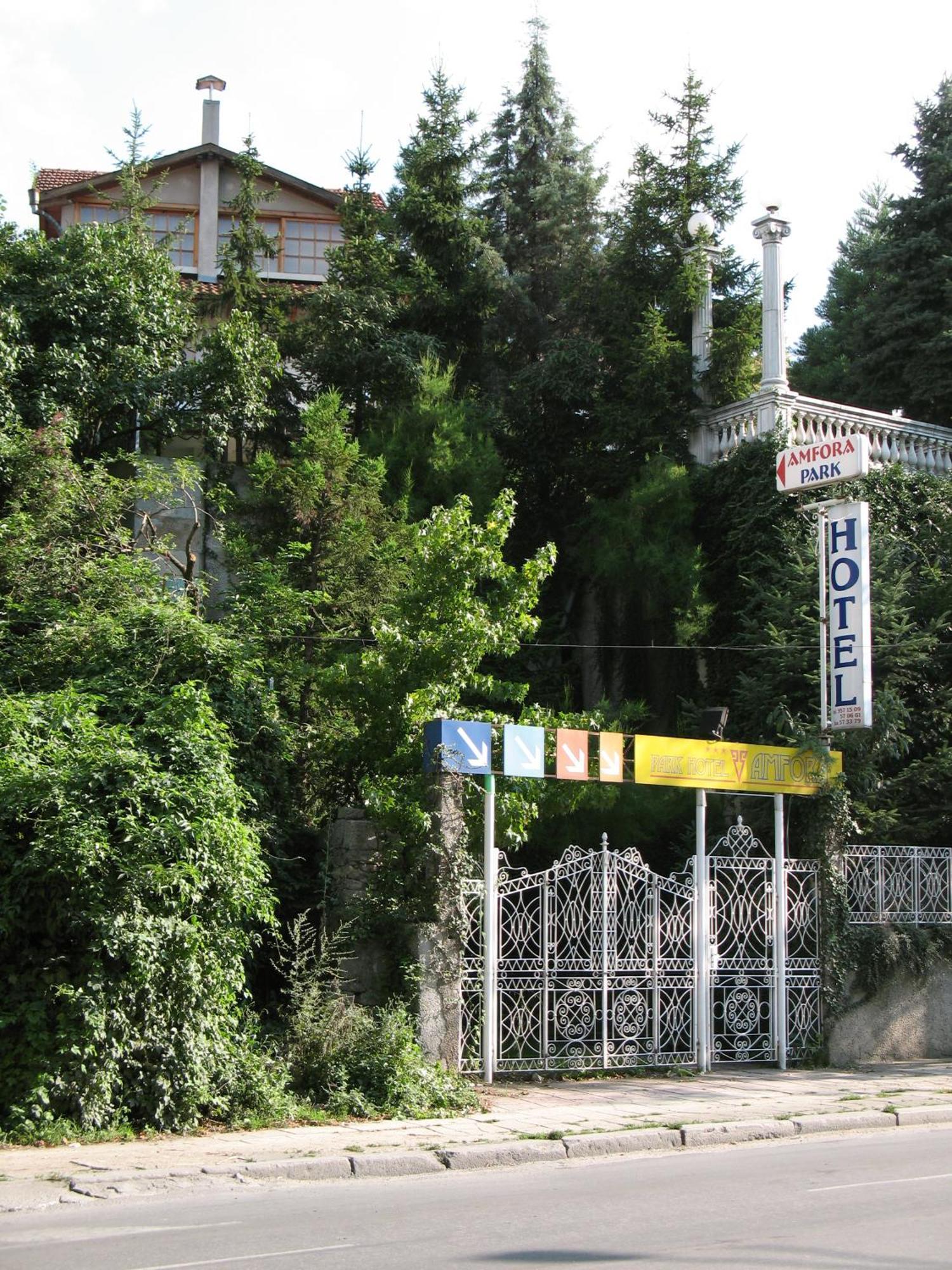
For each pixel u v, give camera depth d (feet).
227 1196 31.76
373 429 79.97
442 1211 29.55
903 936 58.75
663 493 76.13
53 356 71.05
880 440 82.64
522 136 120.26
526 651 81.00
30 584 55.72
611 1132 39.29
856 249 152.05
